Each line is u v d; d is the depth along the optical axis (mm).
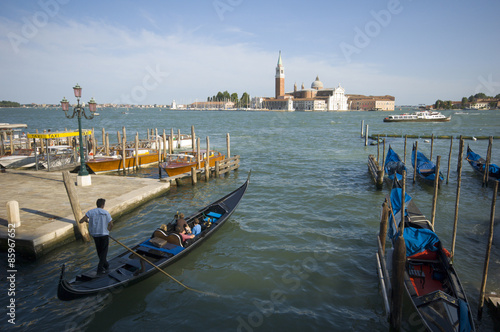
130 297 8078
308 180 20656
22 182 16156
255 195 17172
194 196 16906
